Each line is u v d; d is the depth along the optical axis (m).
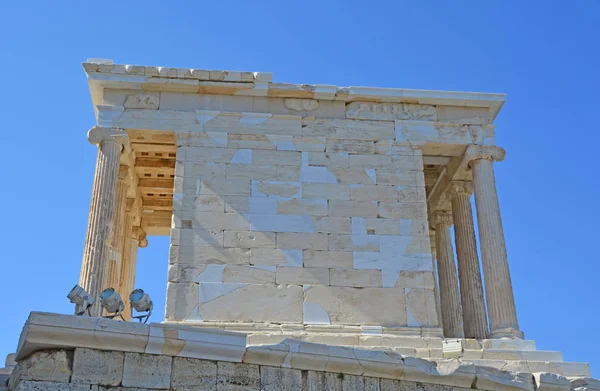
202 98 27.66
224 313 24.39
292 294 24.91
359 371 15.82
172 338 14.28
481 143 28.36
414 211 26.72
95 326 13.85
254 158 26.83
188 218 25.61
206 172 26.41
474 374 17.09
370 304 25.09
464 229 30.05
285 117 27.55
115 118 27.02
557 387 17.75
